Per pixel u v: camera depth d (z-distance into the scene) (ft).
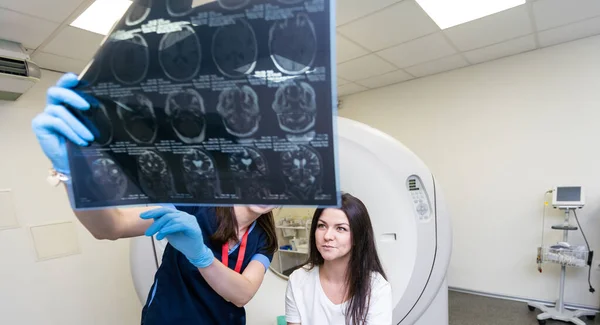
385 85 12.32
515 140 9.60
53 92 1.51
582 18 7.35
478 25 7.63
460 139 10.64
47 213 8.04
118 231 2.17
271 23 1.36
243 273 2.68
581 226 8.66
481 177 10.27
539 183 9.25
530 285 9.45
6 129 7.57
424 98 11.39
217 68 1.42
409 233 4.10
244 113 1.43
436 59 9.68
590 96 8.43
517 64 9.45
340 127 4.24
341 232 3.06
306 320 3.29
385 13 6.94
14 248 7.50
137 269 4.03
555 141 8.96
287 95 1.38
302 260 11.07
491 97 9.95
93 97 1.53
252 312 4.60
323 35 1.32
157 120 1.51
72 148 1.60
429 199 4.16
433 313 4.46
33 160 7.93
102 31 6.68
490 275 10.16
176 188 1.60
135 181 1.62
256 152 1.47
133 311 9.27
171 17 1.45
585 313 8.14
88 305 8.50
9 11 5.63
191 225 1.91
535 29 7.88
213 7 1.41
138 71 1.48
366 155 4.17
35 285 7.72
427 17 7.14
